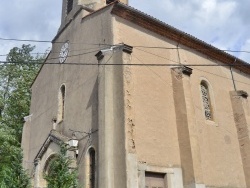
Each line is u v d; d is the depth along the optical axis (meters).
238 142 18.28
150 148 13.77
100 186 12.10
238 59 20.19
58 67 19.03
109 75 13.70
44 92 20.17
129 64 13.26
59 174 11.36
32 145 19.94
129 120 12.81
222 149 17.02
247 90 20.73
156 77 15.54
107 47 14.83
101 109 13.29
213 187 15.47
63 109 17.67
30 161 19.52
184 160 14.50
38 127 19.83
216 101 18.20
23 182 12.07
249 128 18.50
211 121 17.34
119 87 13.34
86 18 17.12
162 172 13.76
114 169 12.23
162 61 16.12
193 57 17.83
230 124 18.38
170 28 16.66
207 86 18.17
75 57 17.39
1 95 24.75
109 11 15.43
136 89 14.41
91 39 16.23
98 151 12.94
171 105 15.57
